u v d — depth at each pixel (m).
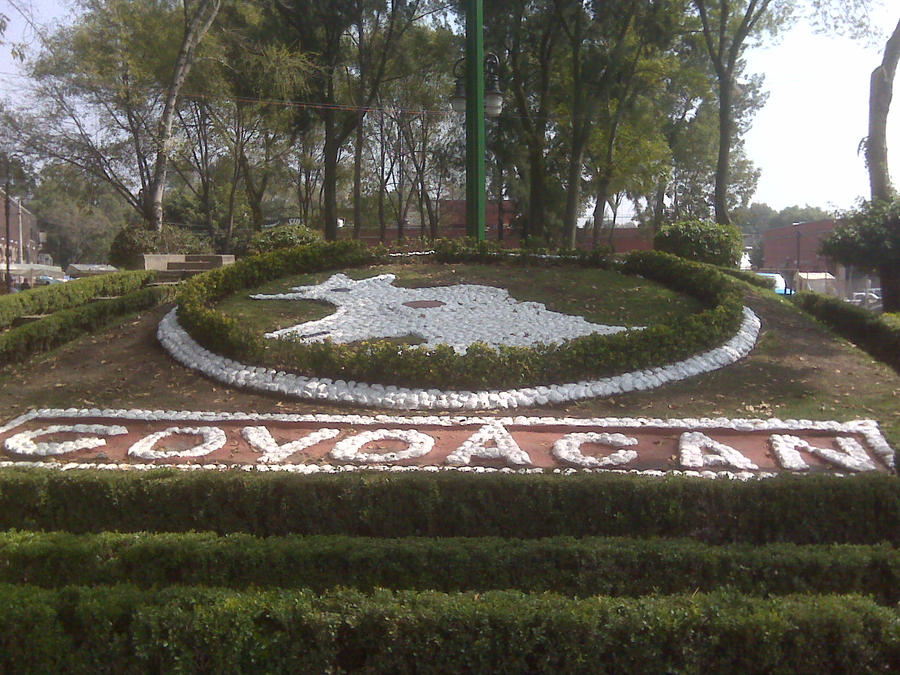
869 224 12.30
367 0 27.55
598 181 31.66
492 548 4.29
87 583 4.31
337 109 29.98
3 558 4.39
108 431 7.62
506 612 3.34
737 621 3.27
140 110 23.59
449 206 46.06
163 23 25.62
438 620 3.33
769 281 14.33
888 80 14.59
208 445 7.11
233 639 3.32
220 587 4.07
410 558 4.22
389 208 43.06
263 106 28.89
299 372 8.99
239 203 39.00
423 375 8.51
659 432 7.27
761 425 7.31
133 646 3.35
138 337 11.23
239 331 9.57
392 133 37.09
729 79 21.95
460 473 5.33
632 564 4.22
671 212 47.56
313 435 7.30
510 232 38.47
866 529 5.03
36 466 6.04
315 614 3.36
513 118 27.95
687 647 3.24
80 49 23.25
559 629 3.28
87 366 10.03
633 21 25.50
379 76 29.88
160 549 4.33
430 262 15.27
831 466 6.37
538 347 8.85
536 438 7.15
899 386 8.53
